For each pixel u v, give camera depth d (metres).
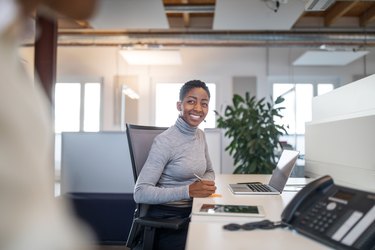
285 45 5.72
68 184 2.70
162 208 1.46
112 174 2.73
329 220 0.75
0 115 0.39
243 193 1.40
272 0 3.60
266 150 3.28
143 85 6.19
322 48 4.99
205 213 1.03
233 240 0.76
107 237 2.59
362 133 1.38
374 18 5.21
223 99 6.15
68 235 0.50
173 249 1.35
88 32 5.55
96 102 6.23
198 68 6.20
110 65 6.21
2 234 0.39
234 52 6.17
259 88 6.13
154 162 1.46
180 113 1.66
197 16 5.74
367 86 1.50
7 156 0.39
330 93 1.94
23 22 0.41
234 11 4.00
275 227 0.85
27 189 0.42
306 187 0.87
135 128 1.69
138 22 4.38
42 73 3.15
